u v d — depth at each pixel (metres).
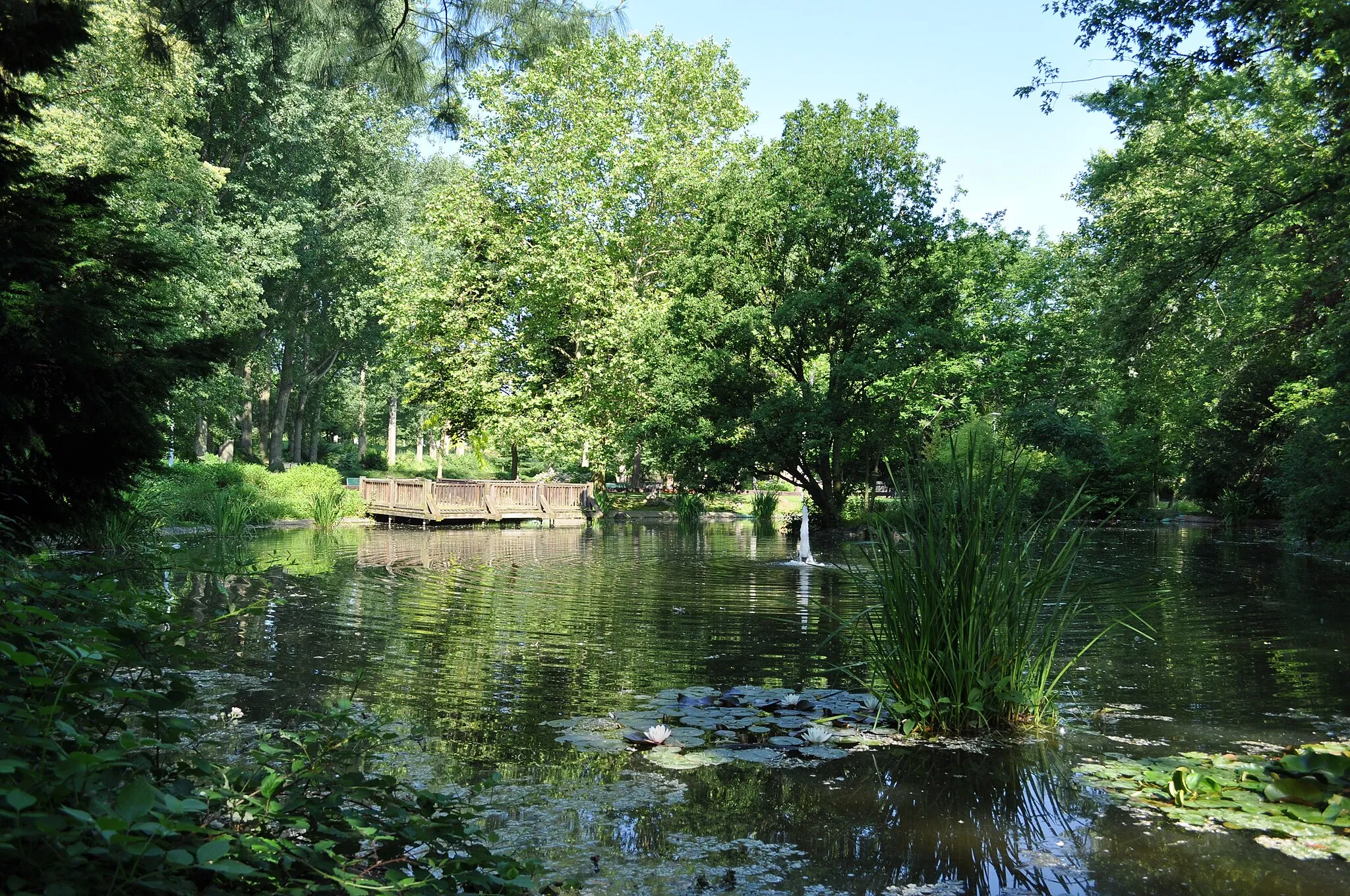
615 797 3.72
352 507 26.38
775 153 23.56
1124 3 12.12
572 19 8.11
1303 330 18.44
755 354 24.64
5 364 5.63
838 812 3.59
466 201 29.80
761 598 10.34
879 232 22.77
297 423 41.03
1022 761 4.27
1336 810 3.48
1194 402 27.19
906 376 23.77
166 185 22.28
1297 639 7.78
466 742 4.49
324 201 33.88
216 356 6.80
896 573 5.05
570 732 4.68
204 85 24.47
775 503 29.14
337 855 2.22
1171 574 13.16
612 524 27.75
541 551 16.86
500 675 6.12
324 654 6.70
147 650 3.06
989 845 3.25
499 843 3.21
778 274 23.48
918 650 4.93
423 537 20.69
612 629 8.10
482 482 26.14
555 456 31.11
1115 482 29.44
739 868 3.04
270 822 2.36
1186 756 4.30
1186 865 3.06
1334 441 16.48
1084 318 26.70
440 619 8.60
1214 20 11.69
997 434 19.28
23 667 2.27
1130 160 18.05
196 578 10.82
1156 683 6.05
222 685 5.52
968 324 28.34
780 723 4.91
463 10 8.02
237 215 28.81
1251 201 16.11
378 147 32.66
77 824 1.72
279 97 28.02
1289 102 16.30
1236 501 26.56
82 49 19.30
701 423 23.70
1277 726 4.92
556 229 29.33
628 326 28.62
